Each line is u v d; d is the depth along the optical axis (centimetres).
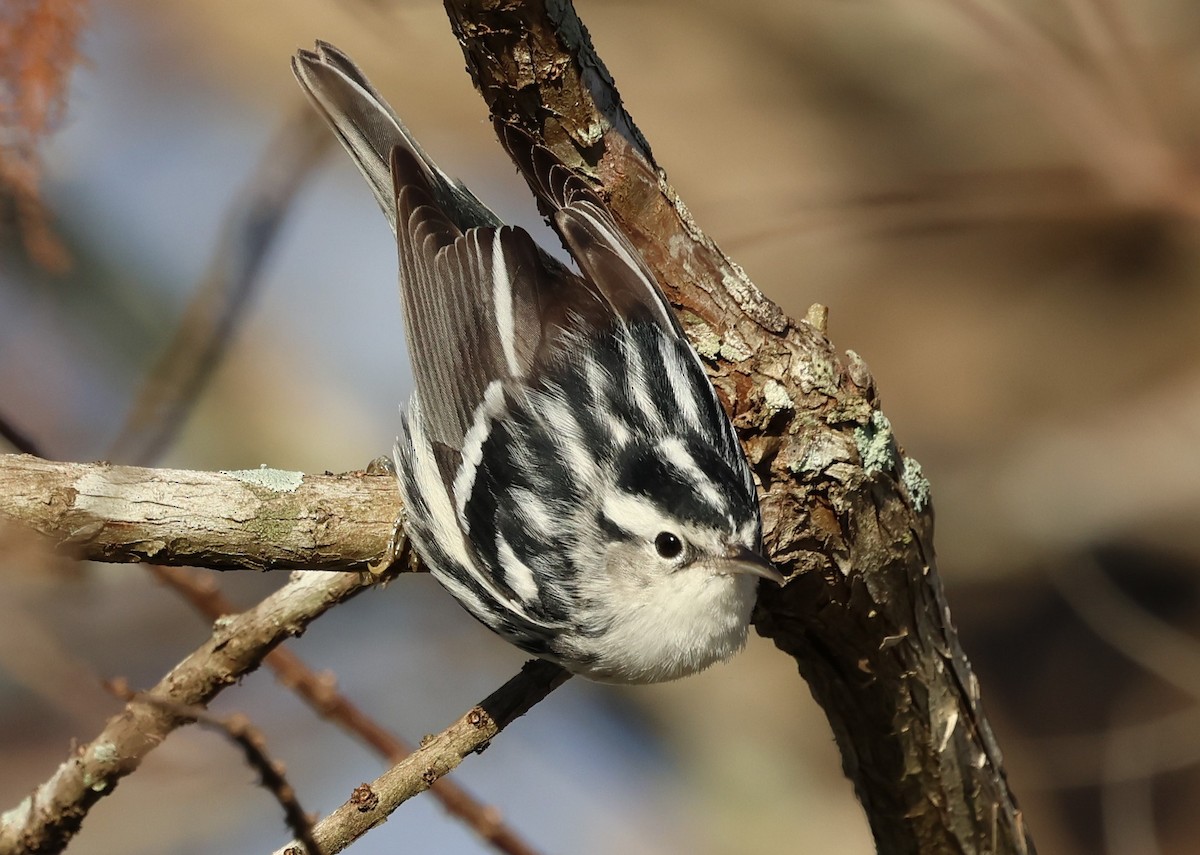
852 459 705
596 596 793
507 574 806
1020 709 1585
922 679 750
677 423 734
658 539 759
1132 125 1123
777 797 1526
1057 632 1619
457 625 1451
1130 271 1703
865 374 724
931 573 741
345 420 1548
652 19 1738
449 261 857
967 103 1614
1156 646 1486
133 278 1409
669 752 1546
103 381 1362
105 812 1305
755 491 715
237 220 888
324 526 716
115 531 677
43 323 1332
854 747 784
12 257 1288
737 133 1702
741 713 1577
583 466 787
